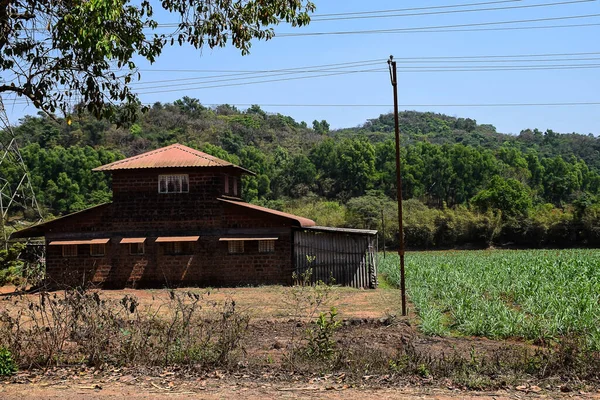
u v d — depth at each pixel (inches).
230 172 1413.6
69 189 3164.4
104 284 1312.7
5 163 2728.8
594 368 448.1
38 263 1349.7
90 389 424.5
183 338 526.0
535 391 405.7
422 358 479.8
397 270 1437.0
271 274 1284.4
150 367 481.1
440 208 3892.7
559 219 2869.1
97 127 4084.6
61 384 438.3
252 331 690.2
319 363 481.7
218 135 4453.7
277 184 4001.0
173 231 1309.1
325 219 2984.7
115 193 1328.7
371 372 457.1
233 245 1299.2
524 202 3095.5
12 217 2844.5
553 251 2383.1
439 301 940.6
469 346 600.1
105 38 540.4
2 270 1336.1
